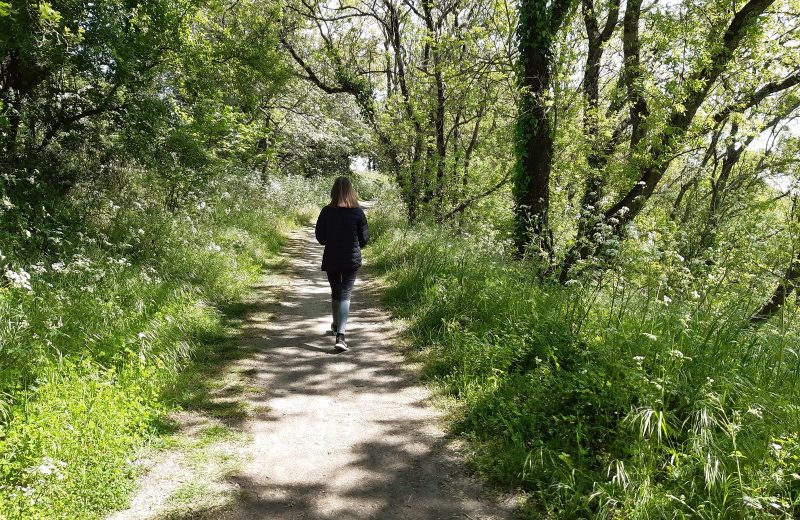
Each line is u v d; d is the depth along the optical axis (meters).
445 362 5.48
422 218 17.09
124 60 8.21
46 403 3.48
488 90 15.27
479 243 10.53
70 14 7.52
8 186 7.33
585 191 13.64
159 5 8.67
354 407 4.67
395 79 20.95
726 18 11.27
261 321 7.29
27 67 8.13
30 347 4.18
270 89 15.12
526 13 9.81
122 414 3.65
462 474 3.55
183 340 5.70
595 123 12.92
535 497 3.25
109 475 3.18
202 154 10.21
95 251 6.95
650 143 11.65
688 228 12.57
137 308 5.79
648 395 3.49
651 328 4.48
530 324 5.54
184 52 9.62
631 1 11.66
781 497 2.80
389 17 19.25
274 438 4.03
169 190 10.91
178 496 3.18
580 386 4.03
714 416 3.39
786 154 17.09
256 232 13.44
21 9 6.78
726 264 6.69
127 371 4.40
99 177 9.97
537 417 4.01
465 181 17.53
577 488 3.17
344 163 40.78
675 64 10.96
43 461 2.88
